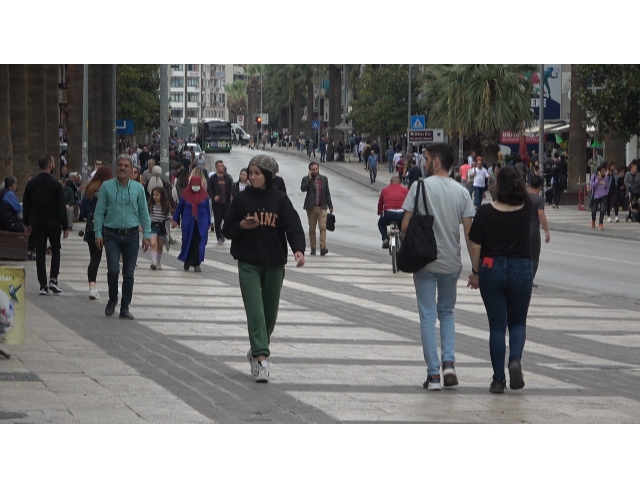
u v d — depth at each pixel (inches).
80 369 512.1
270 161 509.7
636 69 1998.0
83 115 2206.0
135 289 905.5
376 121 3998.5
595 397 478.3
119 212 714.2
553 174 2524.6
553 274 1185.4
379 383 499.8
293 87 5984.3
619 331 732.7
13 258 1139.3
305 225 1937.7
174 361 546.0
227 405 434.9
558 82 3348.9
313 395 463.5
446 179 494.3
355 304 838.5
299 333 668.7
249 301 501.0
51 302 791.7
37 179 831.7
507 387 498.9
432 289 492.7
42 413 408.2
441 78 3046.3
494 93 2997.0
